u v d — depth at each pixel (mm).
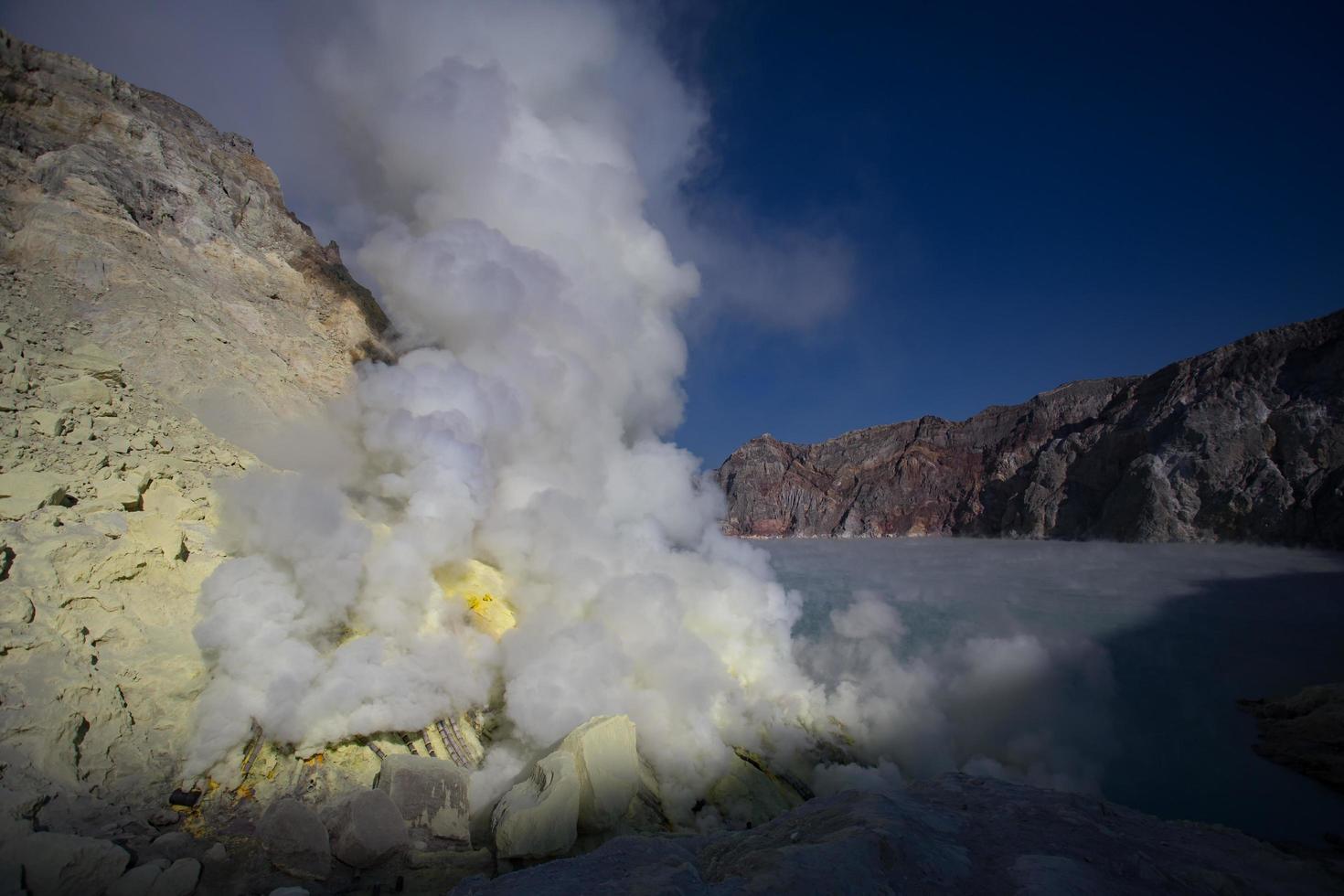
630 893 5156
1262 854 6375
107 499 10375
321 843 7477
